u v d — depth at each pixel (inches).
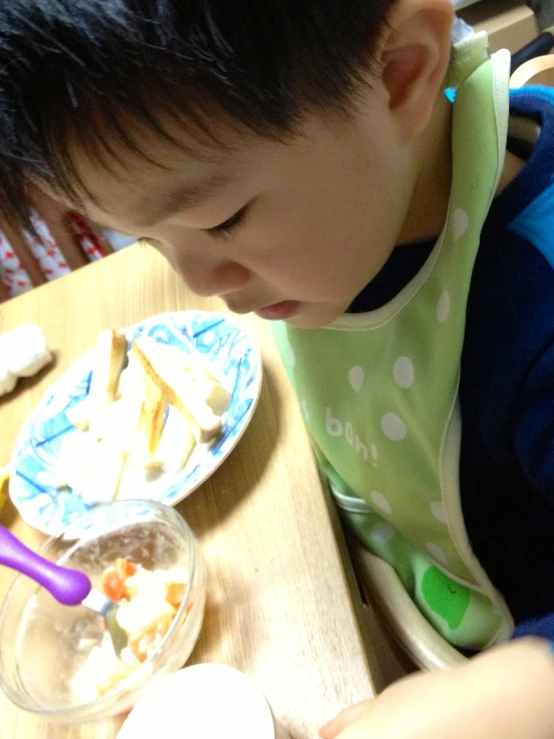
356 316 20.1
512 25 45.9
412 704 12.7
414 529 22.6
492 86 15.6
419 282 18.1
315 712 15.5
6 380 28.5
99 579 20.4
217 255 14.8
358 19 12.0
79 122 11.8
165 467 22.5
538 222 15.6
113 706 16.5
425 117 14.3
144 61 11.1
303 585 18.0
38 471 24.2
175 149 12.1
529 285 15.4
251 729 14.1
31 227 15.2
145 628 18.1
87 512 21.0
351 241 14.9
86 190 13.1
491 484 20.5
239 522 20.2
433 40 13.3
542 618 14.1
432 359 18.1
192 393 23.5
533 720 11.7
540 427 15.2
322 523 19.3
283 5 11.3
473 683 12.4
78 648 19.1
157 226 13.8
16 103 11.8
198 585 17.8
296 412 23.1
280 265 15.0
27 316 32.3
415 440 20.3
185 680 15.6
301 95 12.1
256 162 12.6
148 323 27.9
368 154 13.8
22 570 19.1
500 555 22.0
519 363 15.3
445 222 17.1
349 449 23.1
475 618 21.9
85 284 32.9
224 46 11.1
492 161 15.5
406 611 21.5
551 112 16.7
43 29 11.0
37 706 17.0
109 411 25.1
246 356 24.4
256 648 17.0
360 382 21.1
